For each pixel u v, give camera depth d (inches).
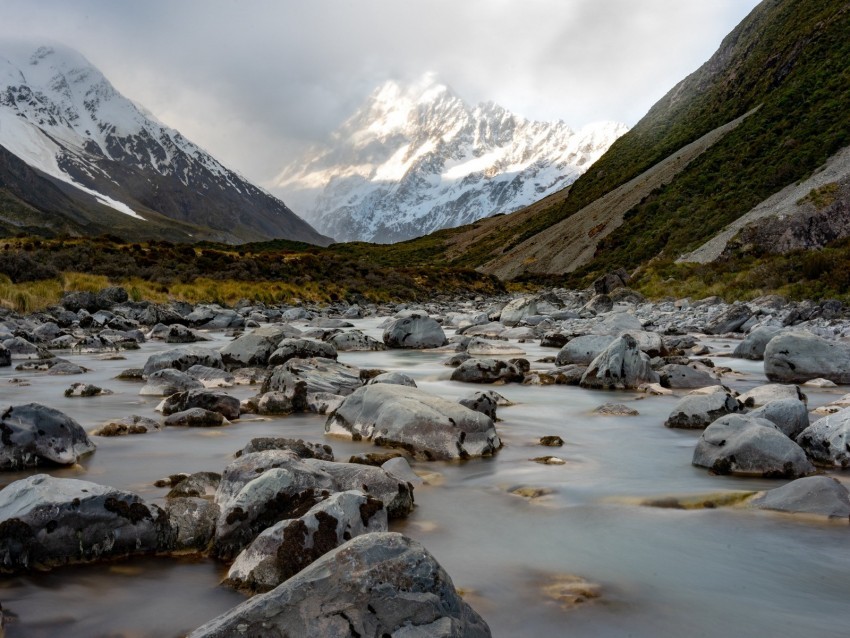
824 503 242.2
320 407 435.5
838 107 2650.1
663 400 496.7
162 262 2011.6
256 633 137.3
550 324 1175.0
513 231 5910.4
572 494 269.7
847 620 167.9
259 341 647.8
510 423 417.1
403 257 6476.4
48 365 610.5
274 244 6412.4
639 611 172.1
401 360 742.5
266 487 213.8
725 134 3454.7
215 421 389.4
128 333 903.7
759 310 1151.0
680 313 1320.1
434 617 138.8
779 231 1903.3
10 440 292.2
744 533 226.8
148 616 167.9
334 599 141.2
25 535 192.5
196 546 210.2
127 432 363.3
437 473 301.7
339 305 1951.3
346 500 198.2
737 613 171.5
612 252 3309.5
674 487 277.4
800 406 344.2
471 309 2016.5
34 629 160.7
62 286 1379.2
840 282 1328.7
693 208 2925.7
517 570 197.3
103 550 200.5
